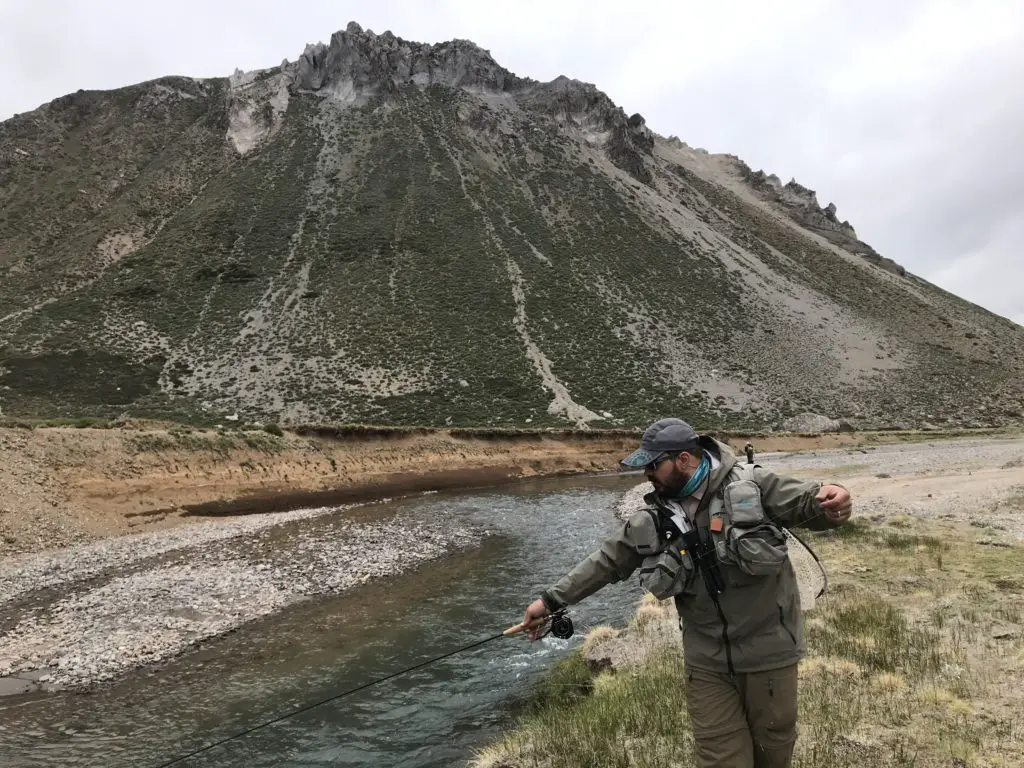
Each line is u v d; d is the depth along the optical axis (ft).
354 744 22.27
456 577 46.68
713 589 9.12
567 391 197.06
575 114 497.87
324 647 32.22
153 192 322.34
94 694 27.35
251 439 99.71
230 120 396.16
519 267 280.10
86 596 40.93
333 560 51.24
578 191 379.55
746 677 9.20
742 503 8.97
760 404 214.28
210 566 48.73
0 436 68.59
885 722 15.51
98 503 67.97
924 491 65.82
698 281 309.63
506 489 111.75
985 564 32.35
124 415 154.71
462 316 234.58
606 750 15.99
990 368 282.56
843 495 8.72
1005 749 13.65
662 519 9.58
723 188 540.93
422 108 431.84
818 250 432.25
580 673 25.52
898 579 30.53
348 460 112.16
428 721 23.65
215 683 28.14
